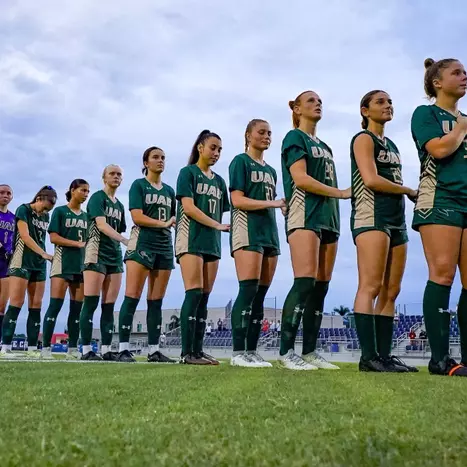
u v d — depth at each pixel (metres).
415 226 5.16
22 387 3.25
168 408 2.28
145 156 9.47
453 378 4.14
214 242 7.95
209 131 8.24
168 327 35.59
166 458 1.37
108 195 10.52
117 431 1.74
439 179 5.02
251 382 3.60
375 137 5.75
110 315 10.45
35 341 12.08
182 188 7.80
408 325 22.33
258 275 6.89
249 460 1.34
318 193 5.99
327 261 6.46
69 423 1.91
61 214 11.25
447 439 1.59
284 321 6.11
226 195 8.51
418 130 5.17
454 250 4.94
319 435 1.65
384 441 1.56
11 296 11.77
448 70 5.27
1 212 11.31
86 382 3.59
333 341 22.02
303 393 2.85
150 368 5.61
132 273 9.28
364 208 5.57
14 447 1.50
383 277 5.61
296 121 6.62
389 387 3.23
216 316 37.53
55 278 11.24
